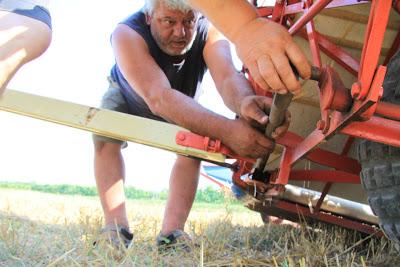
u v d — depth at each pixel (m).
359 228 3.83
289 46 1.54
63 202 6.93
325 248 3.24
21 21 1.72
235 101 2.93
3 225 3.17
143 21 3.23
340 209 3.86
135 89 2.95
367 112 1.54
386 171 1.97
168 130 2.57
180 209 3.36
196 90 3.54
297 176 3.31
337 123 1.71
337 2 2.67
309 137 2.26
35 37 1.74
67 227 3.43
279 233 4.10
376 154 2.02
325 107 1.65
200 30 3.39
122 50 3.05
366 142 2.09
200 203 10.00
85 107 2.57
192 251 2.99
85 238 3.01
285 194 3.78
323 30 3.03
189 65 3.42
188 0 1.72
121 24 3.22
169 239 3.24
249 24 1.60
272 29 1.56
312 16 2.13
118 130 2.56
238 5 1.60
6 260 2.61
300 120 3.29
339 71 3.05
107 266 2.54
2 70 1.66
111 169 3.34
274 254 3.10
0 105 2.53
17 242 2.84
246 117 2.42
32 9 1.78
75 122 2.55
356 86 1.50
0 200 6.43
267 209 4.01
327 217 3.85
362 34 2.99
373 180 2.03
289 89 1.56
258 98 2.43
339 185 3.80
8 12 1.72
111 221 3.27
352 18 2.91
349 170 2.90
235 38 1.62
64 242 3.02
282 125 2.31
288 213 4.05
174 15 3.07
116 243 3.07
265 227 4.30
